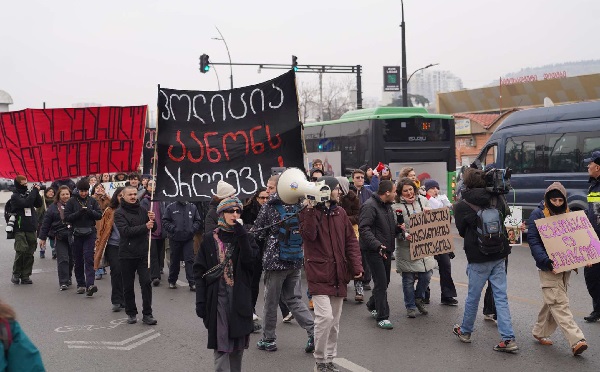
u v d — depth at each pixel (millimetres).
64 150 11531
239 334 5633
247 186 9320
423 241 9016
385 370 6965
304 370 7070
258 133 9352
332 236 6707
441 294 10023
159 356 7762
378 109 21031
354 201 10578
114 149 11570
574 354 7227
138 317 9773
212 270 5680
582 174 16125
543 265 7395
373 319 9211
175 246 11859
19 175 11992
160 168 9250
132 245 9203
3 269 15375
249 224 9211
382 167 14727
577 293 10461
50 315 10117
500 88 41906
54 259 16781
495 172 7398
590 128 16000
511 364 7047
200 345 8188
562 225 7441
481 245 7438
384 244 8617
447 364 7105
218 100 9367
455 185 20766
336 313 6863
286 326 8969
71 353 8000
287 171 6637
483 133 36375
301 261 7535
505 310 7473
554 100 39531
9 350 3570
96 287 11570
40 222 17250
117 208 10219
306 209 6645
